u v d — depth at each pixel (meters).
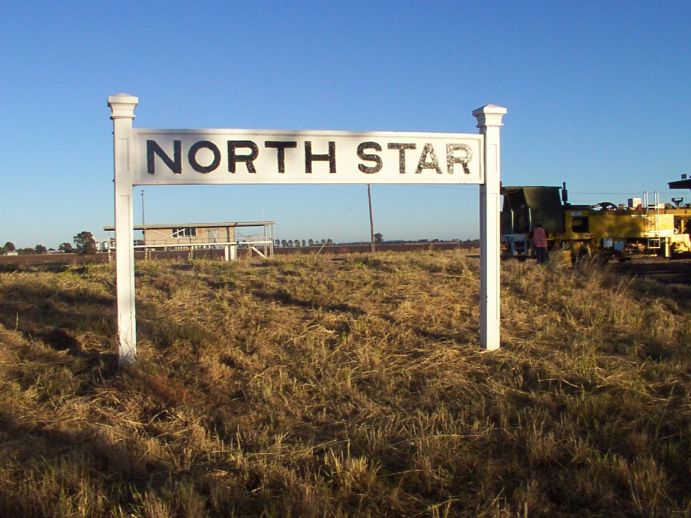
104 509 4.80
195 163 8.37
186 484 5.08
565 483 5.11
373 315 10.76
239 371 8.27
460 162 9.05
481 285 9.03
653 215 29.05
